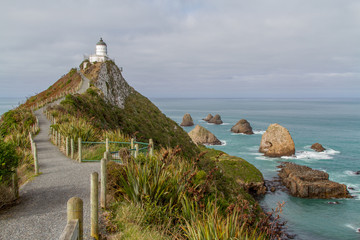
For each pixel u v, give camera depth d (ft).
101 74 183.01
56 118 82.23
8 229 19.16
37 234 18.43
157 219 20.81
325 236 95.14
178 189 23.93
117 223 19.54
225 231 16.34
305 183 131.03
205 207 23.56
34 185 30.37
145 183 22.91
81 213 12.02
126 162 27.27
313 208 117.29
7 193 23.88
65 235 10.00
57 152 52.65
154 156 32.32
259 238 16.97
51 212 22.41
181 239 18.21
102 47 234.58
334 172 175.73
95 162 43.24
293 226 101.50
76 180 32.35
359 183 152.56
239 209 18.97
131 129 119.03
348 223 104.12
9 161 24.98
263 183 137.49
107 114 112.57
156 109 218.79
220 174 56.80
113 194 23.75
